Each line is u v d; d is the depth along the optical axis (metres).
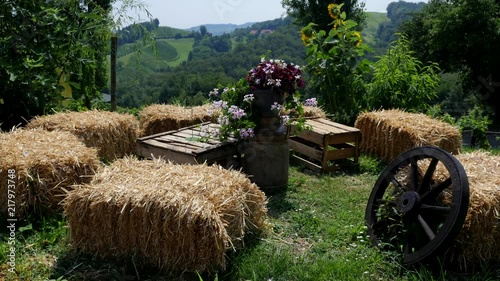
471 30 27.22
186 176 3.27
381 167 5.76
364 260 3.11
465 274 3.10
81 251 3.09
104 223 2.96
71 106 7.71
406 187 3.54
